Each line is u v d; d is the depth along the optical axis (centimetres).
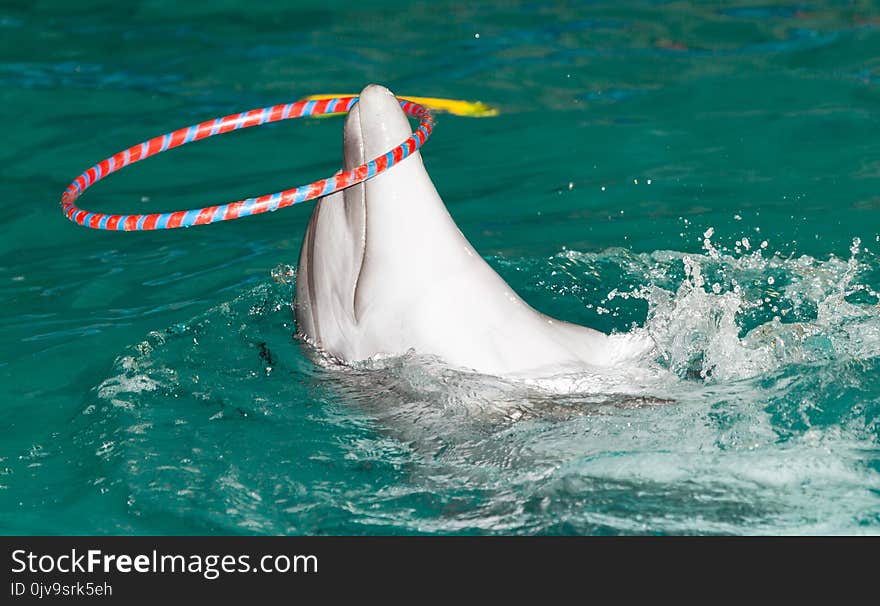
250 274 1305
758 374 939
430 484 834
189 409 962
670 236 1352
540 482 820
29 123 1836
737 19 2188
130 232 1459
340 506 825
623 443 848
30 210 1521
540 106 1841
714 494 798
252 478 860
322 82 2005
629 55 2044
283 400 949
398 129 880
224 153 1719
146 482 867
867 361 952
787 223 1363
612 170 1570
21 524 841
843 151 1566
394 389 916
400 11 2377
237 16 2378
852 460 821
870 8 2177
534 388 902
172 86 2008
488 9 2362
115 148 1734
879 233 1321
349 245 926
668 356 989
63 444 945
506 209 1471
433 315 908
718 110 1758
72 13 2434
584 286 1212
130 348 1092
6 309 1241
